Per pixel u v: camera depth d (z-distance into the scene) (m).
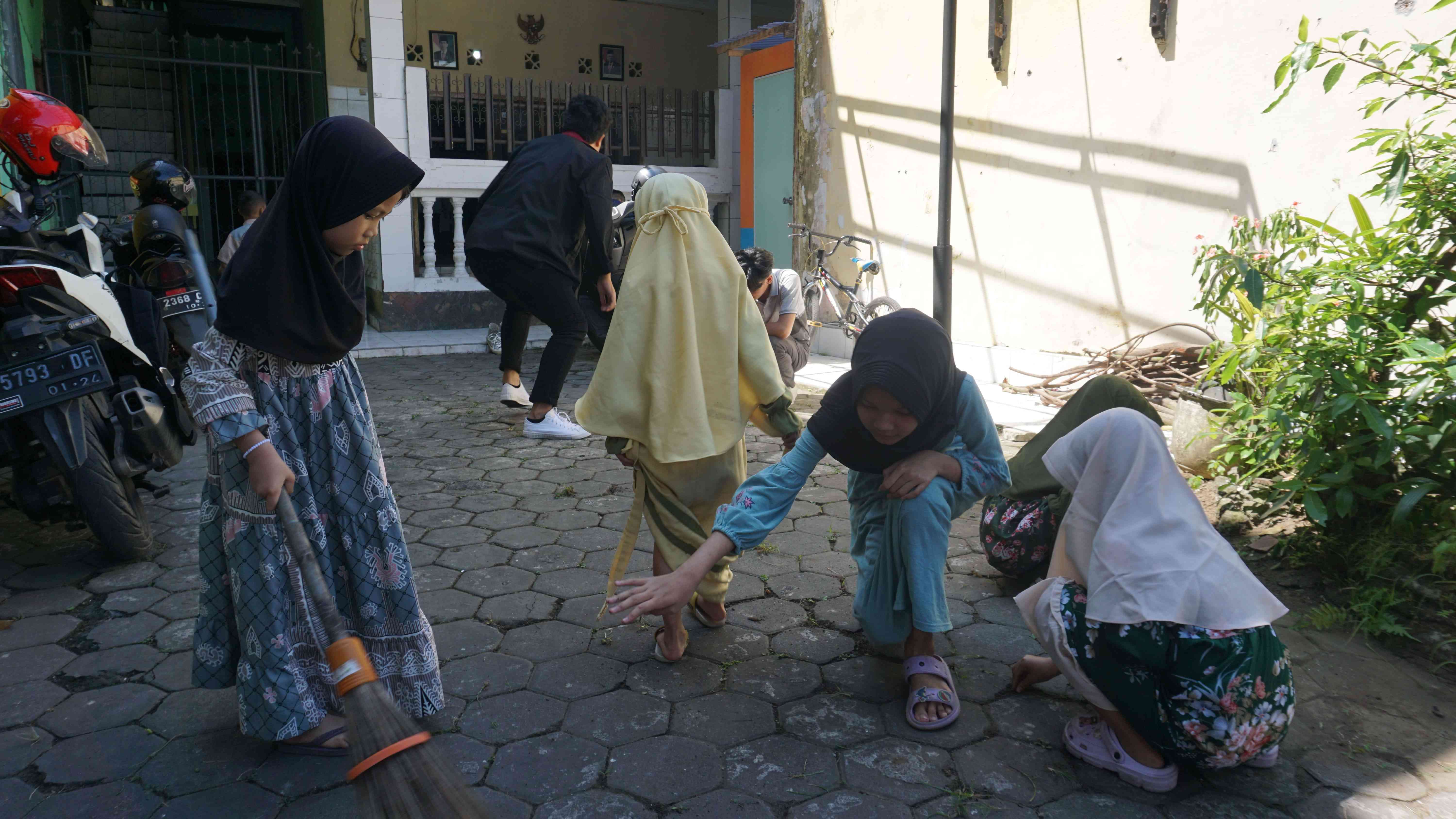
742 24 11.37
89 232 4.16
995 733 2.43
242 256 2.03
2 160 4.43
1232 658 2.06
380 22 9.65
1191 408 4.32
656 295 2.54
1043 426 5.57
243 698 2.26
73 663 2.82
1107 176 6.15
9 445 3.32
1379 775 2.23
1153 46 5.80
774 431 2.77
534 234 5.20
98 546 3.79
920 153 7.56
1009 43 6.72
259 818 2.10
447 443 5.45
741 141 11.02
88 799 2.17
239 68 10.36
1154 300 5.96
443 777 1.53
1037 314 6.73
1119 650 2.10
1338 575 3.27
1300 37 3.50
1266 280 3.55
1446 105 3.50
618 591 2.24
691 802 2.14
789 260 10.26
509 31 12.58
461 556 3.65
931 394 2.30
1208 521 2.22
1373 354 3.30
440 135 12.28
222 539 2.27
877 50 7.86
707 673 2.75
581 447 5.35
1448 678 2.68
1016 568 3.28
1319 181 5.08
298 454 2.21
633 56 13.38
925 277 7.64
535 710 2.53
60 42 9.50
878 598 2.62
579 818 2.08
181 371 4.52
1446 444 3.11
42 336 3.17
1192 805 2.13
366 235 2.13
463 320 10.42
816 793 2.18
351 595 2.35
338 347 2.21
